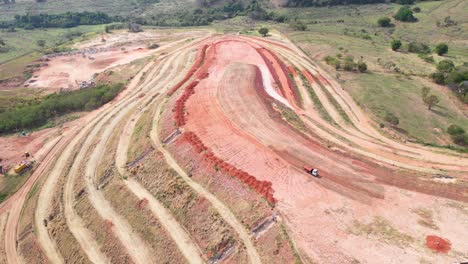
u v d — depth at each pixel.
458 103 83.19
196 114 67.62
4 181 68.06
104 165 63.97
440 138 68.88
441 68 99.69
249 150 55.78
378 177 49.94
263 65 94.94
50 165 69.69
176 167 55.84
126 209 52.91
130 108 87.12
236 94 75.06
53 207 58.00
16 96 108.06
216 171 51.75
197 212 47.59
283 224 42.16
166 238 46.34
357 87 90.19
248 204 46.06
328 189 47.31
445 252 37.44
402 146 64.31
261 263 39.62
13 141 80.19
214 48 110.50
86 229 52.59
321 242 39.66
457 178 50.16
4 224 58.41
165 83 98.75
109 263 47.09
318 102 81.38
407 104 81.56
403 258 37.12
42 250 51.59
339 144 61.44
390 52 120.38
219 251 42.75
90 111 91.44
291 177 49.62
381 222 41.69
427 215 42.53
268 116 66.38
